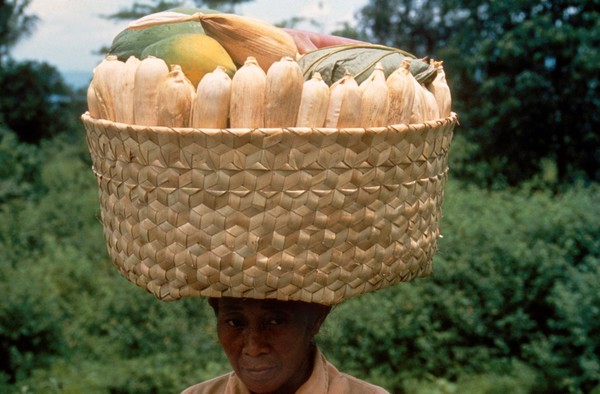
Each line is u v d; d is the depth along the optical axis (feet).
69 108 57.82
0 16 51.08
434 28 59.26
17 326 18.76
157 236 3.72
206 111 3.65
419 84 4.21
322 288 3.74
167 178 3.61
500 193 28.04
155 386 17.75
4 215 28.58
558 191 34.65
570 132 38.14
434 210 4.17
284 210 3.56
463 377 18.07
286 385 4.42
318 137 3.50
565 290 18.40
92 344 19.65
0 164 35.68
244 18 4.37
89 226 29.32
